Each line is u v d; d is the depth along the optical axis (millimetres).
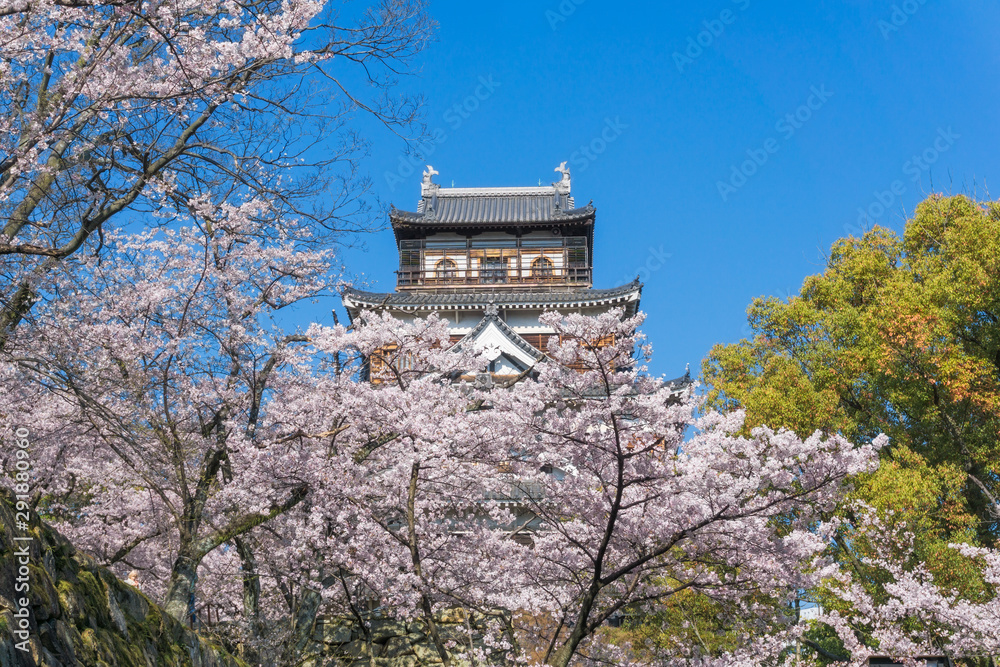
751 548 10984
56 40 8664
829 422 22578
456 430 12164
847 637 16750
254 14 9492
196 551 11703
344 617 17938
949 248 25219
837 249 30016
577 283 49844
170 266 13281
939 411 23172
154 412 11969
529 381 10484
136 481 14445
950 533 20938
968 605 15484
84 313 12164
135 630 9039
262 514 12180
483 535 14055
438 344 15883
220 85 9578
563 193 55094
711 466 10383
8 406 12453
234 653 16719
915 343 22000
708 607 17234
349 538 13508
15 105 9258
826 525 16766
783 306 27688
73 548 8531
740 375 27188
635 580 11648
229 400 12797
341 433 13930
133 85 9359
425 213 52156
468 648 17078
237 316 12898
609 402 9805
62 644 7348
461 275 51250
